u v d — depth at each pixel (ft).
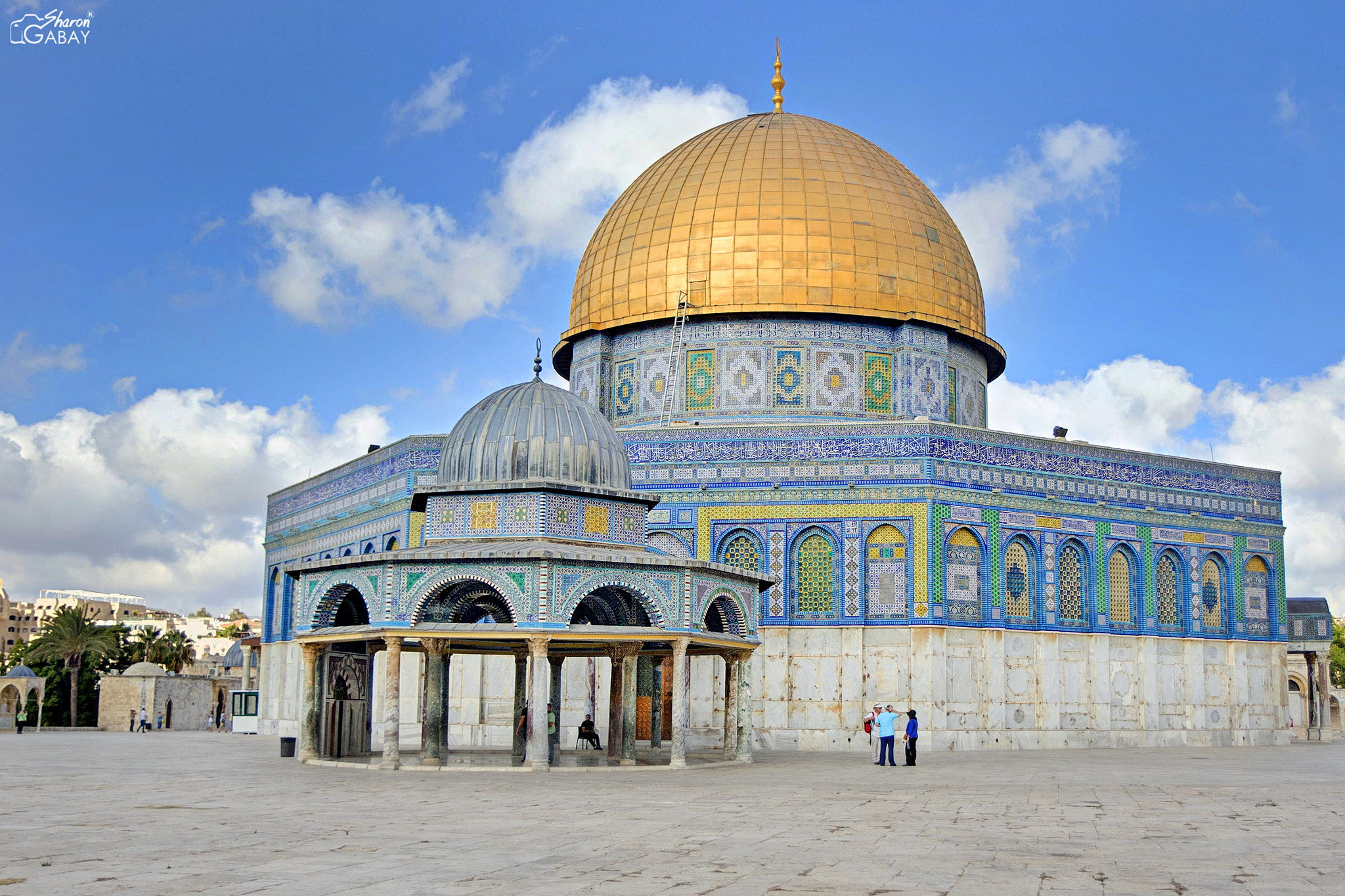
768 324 145.79
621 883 39.14
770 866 42.73
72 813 58.65
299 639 93.86
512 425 94.12
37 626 618.03
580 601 87.81
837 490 128.16
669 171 158.10
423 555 86.17
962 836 51.11
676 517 130.72
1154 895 37.76
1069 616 134.51
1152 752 122.52
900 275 148.05
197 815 57.47
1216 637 144.36
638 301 150.51
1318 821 57.62
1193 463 145.38
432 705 95.35
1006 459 131.64
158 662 354.95
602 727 126.93
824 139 156.87
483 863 43.06
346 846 47.01
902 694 124.06
